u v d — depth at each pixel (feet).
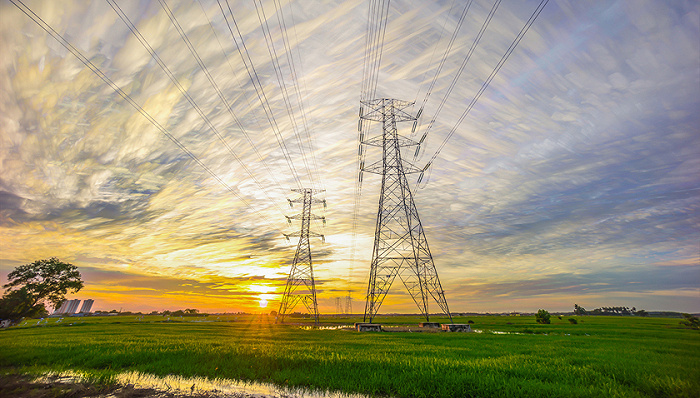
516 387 32.60
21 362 49.08
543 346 74.28
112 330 139.64
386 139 168.66
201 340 83.61
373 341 84.12
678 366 45.50
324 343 77.00
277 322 223.30
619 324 237.25
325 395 33.09
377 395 32.94
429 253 151.23
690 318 217.77
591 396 31.07
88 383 37.88
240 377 40.04
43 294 217.36
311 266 224.33
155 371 42.78
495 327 189.47
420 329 145.38
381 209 160.25
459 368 41.37
